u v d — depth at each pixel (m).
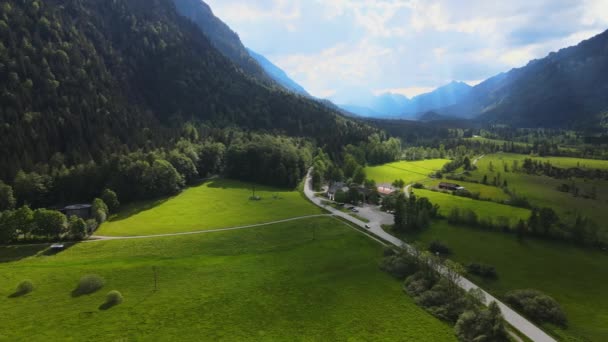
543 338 60.22
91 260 87.69
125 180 146.50
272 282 79.50
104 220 117.56
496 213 131.25
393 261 88.00
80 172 140.88
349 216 133.12
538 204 145.50
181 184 165.75
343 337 60.19
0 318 62.28
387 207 143.25
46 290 72.62
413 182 195.12
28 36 196.00
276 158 195.38
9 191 117.75
